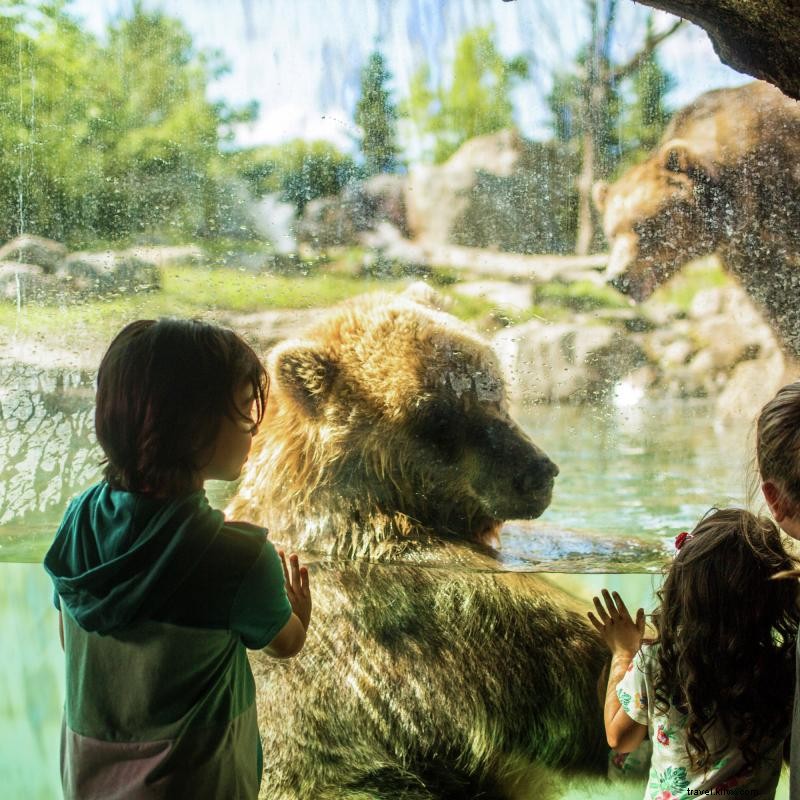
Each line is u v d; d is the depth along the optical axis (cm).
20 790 430
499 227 435
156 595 163
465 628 376
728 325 421
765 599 208
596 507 359
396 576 379
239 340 189
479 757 369
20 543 352
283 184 435
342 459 387
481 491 382
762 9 336
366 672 369
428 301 427
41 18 439
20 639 427
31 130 440
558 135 432
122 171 438
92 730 168
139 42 440
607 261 432
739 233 428
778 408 197
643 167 431
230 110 436
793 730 179
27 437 378
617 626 288
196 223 434
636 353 421
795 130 426
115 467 177
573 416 399
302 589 209
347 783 361
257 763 188
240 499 390
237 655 177
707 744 214
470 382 392
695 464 363
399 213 435
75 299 418
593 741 380
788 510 197
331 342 401
